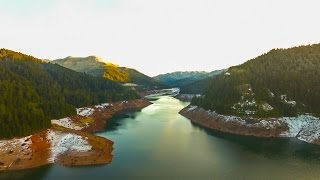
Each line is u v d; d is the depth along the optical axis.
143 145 106.81
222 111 144.88
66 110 135.12
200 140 115.69
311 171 80.88
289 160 90.94
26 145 88.06
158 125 146.25
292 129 125.50
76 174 77.88
